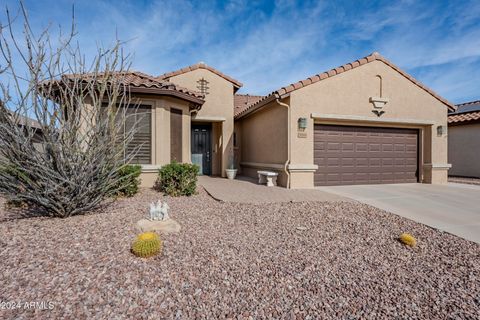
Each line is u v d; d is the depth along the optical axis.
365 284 3.33
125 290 2.88
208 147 15.11
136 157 9.23
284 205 7.09
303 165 9.83
